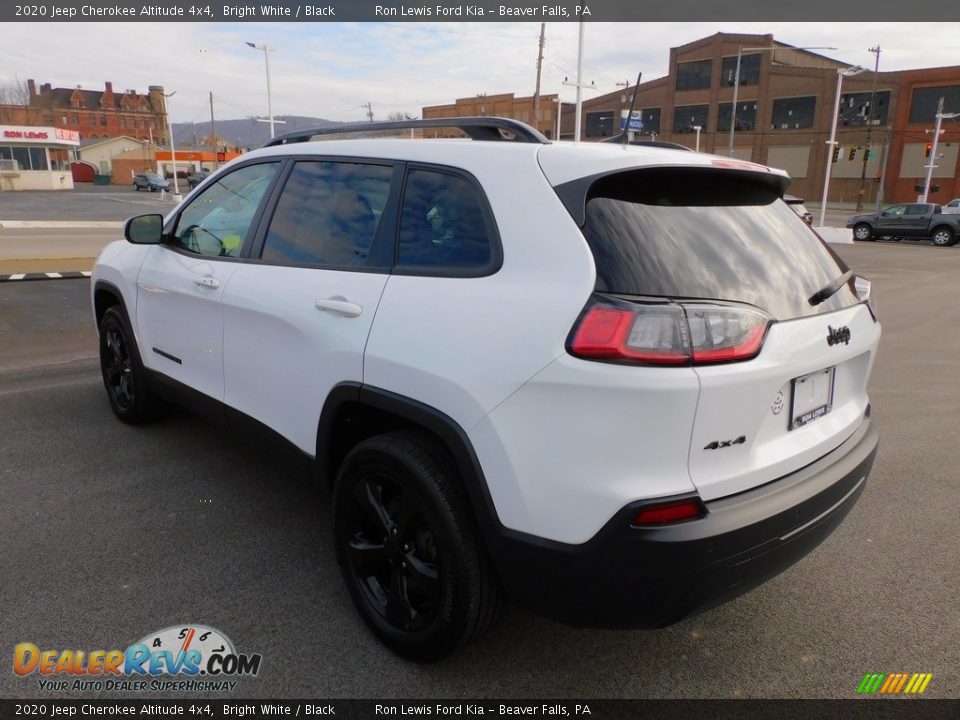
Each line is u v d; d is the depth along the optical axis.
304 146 3.09
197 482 3.78
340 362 2.50
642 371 1.82
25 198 44.28
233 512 3.47
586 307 1.89
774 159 60.50
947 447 4.71
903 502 3.86
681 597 1.92
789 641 2.65
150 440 4.32
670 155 2.23
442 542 2.21
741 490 2.03
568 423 1.90
